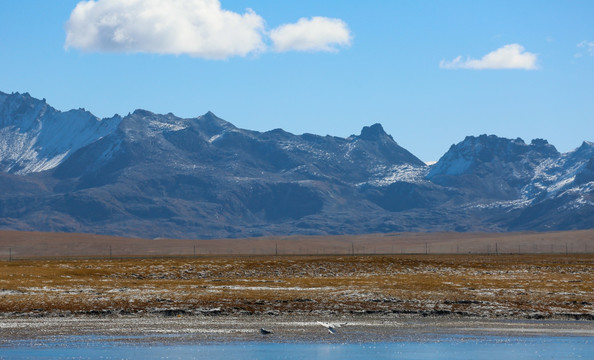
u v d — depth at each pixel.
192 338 97.88
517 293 145.25
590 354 89.81
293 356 87.25
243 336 99.94
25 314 115.31
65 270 191.50
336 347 93.12
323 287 156.25
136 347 91.19
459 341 98.19
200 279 189.62
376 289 149.62
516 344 96.31
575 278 190.12
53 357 84.62
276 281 172.50
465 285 158.25
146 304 124.88
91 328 104.75
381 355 88.69
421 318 118.69
